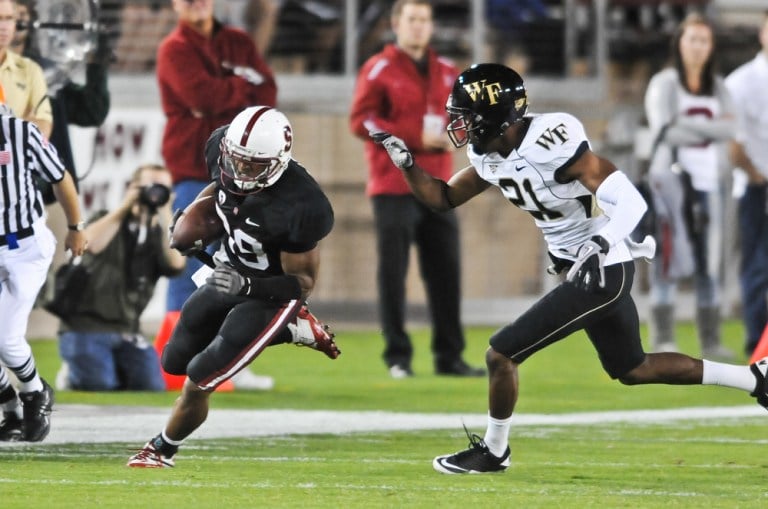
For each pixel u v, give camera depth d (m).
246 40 32.41
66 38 28.25
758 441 24.75
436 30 51.66
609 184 19.48
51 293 31.33
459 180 20.94
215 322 19.98
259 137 18.47
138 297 32.00
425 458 22.08
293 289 19.12
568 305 19.83
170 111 31.78
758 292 39.38
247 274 19.73
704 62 37.91
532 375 36.88
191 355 20.22
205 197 19.64
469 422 27.12
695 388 34.12
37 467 20.25
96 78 28.92
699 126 37.97
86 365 31.52
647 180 38.69
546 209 20.08
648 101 38.69
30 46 28.12
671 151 38.31
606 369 21.08
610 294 19.89
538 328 19.91
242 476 19.64
